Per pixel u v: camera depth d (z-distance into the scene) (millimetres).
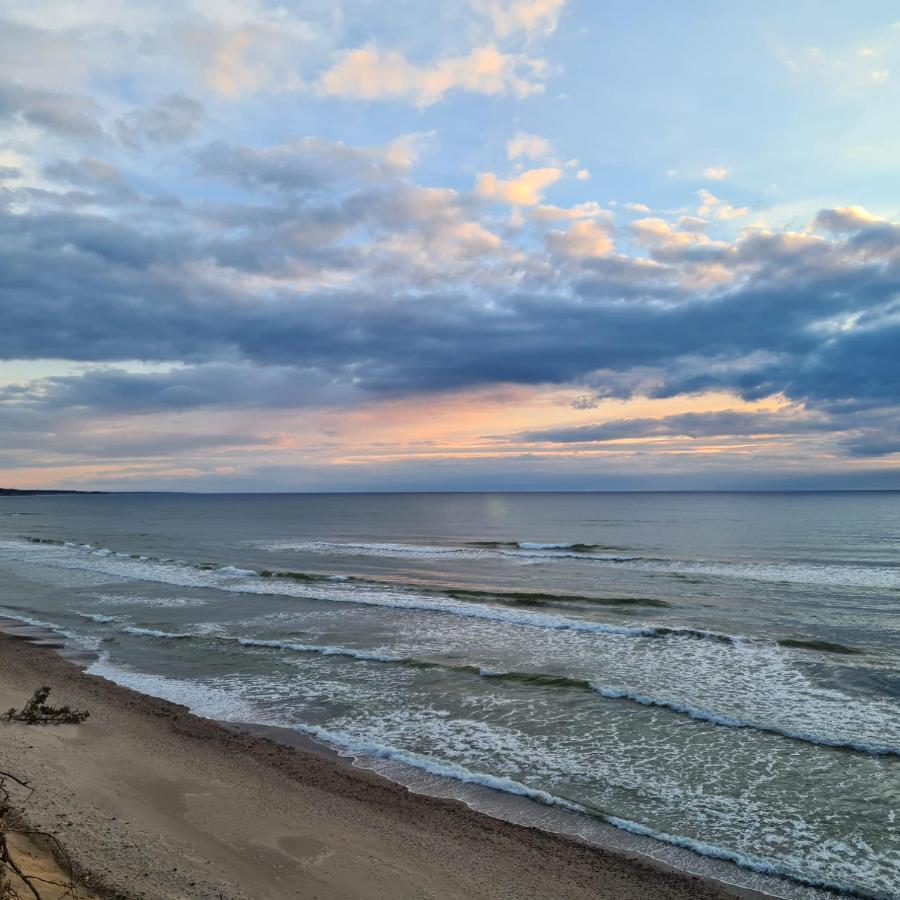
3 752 8250
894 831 7242
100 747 9141
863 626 17828
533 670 13695
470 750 9664
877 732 10102
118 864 5379
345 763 9172
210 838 6496
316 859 6277
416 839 6945
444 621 18859
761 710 11172
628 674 13391
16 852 4902
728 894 6109
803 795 8117
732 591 23750
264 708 11516
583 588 25047
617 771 8883
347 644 16141
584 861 6637
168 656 14984
